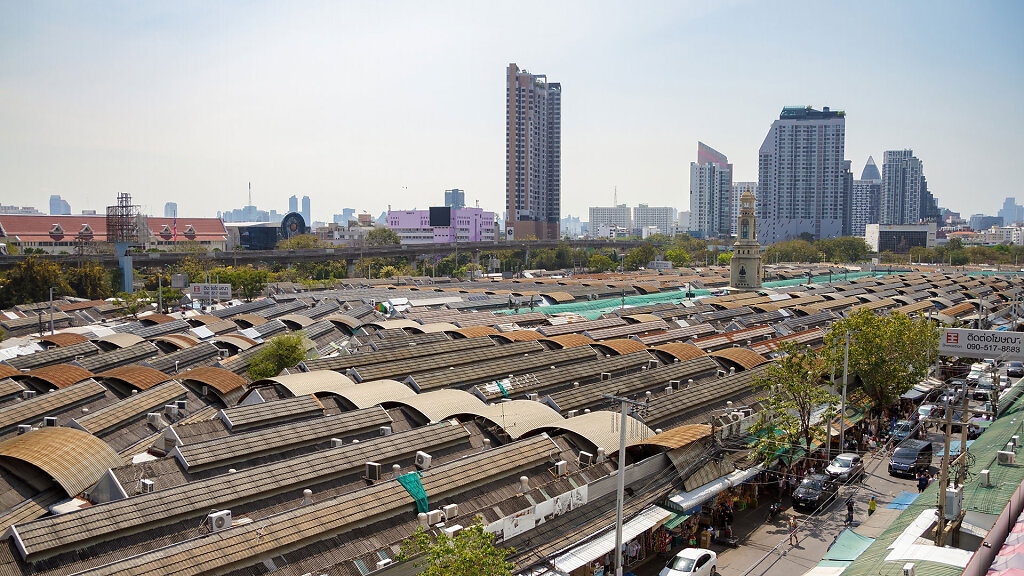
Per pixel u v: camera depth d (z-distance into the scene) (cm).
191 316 13125
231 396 7062
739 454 6197
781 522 6003
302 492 4650
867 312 8600
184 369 9050
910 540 4447
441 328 11450
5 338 11588
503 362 8356
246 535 3806
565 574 4309
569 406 6731
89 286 18188
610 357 8844
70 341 10156
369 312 14400
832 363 7169
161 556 3528
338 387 6812
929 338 8838
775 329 12888
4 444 4838
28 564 3478
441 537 3656
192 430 5381
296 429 5406
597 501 5141
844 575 4169
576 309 16575
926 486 6488
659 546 5353
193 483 4294
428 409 6244
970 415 8512
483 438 5894
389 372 7856
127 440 5819
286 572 3769
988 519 4622
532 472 5197
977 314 16725
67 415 6350
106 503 3912
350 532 4166
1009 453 5612
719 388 7519
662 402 6788
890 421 8744
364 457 5003
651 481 5497
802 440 7112
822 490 6256
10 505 4331
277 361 8950
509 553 4366
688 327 12331
